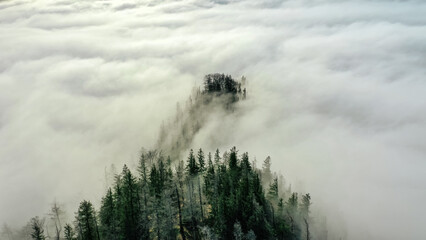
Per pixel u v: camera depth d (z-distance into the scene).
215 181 87.12
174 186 81.19
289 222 79.56
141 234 69.94
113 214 71.19
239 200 75.81
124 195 75.88
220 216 73.31
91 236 65.69
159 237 69.50
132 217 70.06
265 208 79.06
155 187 83.62
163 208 72.12
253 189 82.12
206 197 89.00
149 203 74.62
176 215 80.00
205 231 71.94
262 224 71.94
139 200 77.00
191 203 79.44
